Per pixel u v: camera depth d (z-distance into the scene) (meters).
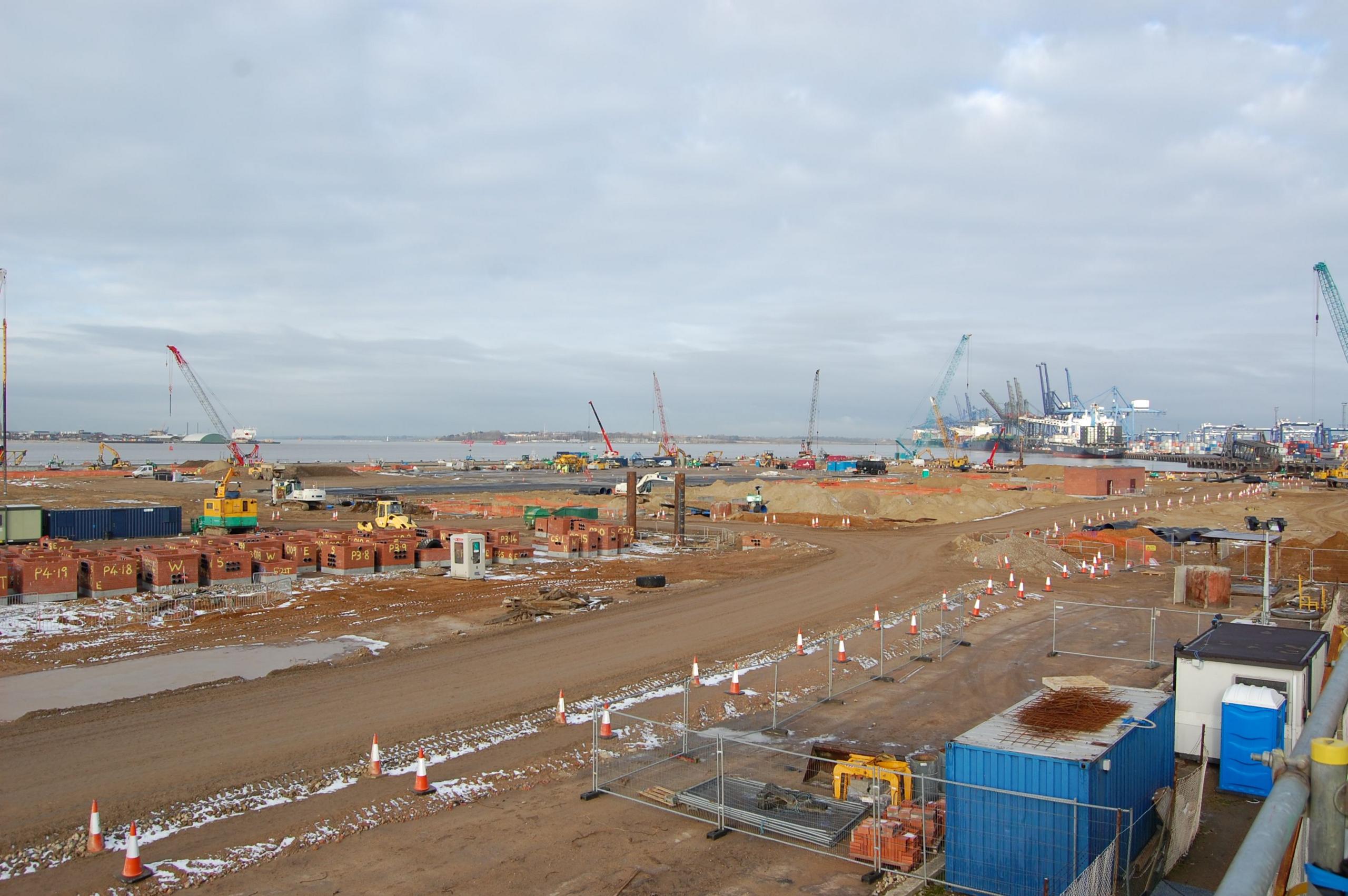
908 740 23.73
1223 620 39.50
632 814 18.83
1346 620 36.19
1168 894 14.84
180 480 145.38
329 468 180.88
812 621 39.03
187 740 22.64
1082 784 14.88
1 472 158.88
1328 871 5.18
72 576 40.16
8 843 16.81
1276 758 5.75
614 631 36.31
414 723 24.22
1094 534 74.06
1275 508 96.50
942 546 67.31
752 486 121.50
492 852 16.92
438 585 46.72
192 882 15.59
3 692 26.67
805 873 16.30
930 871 16.31
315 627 36.16
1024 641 35.88
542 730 24.11
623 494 118.31
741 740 23.38
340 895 15.27
